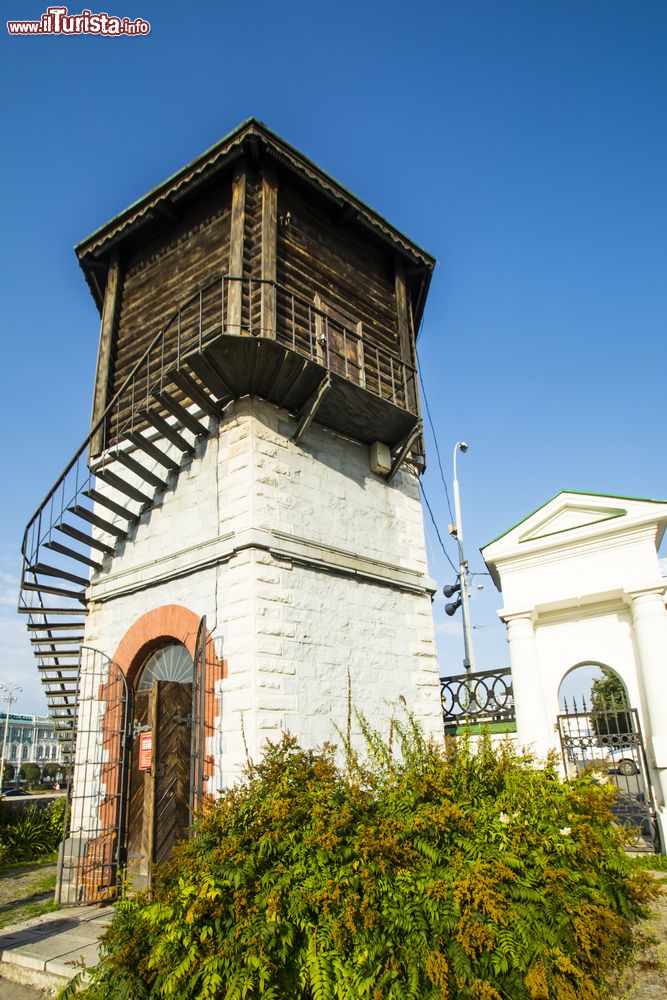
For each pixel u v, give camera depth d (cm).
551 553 1188
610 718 1404
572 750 1173
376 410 1105
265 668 880
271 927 467
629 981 532
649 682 1048
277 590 941
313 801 551
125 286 1323
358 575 1085
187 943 477
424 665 1149
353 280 1297
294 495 1030
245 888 492
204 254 1191
